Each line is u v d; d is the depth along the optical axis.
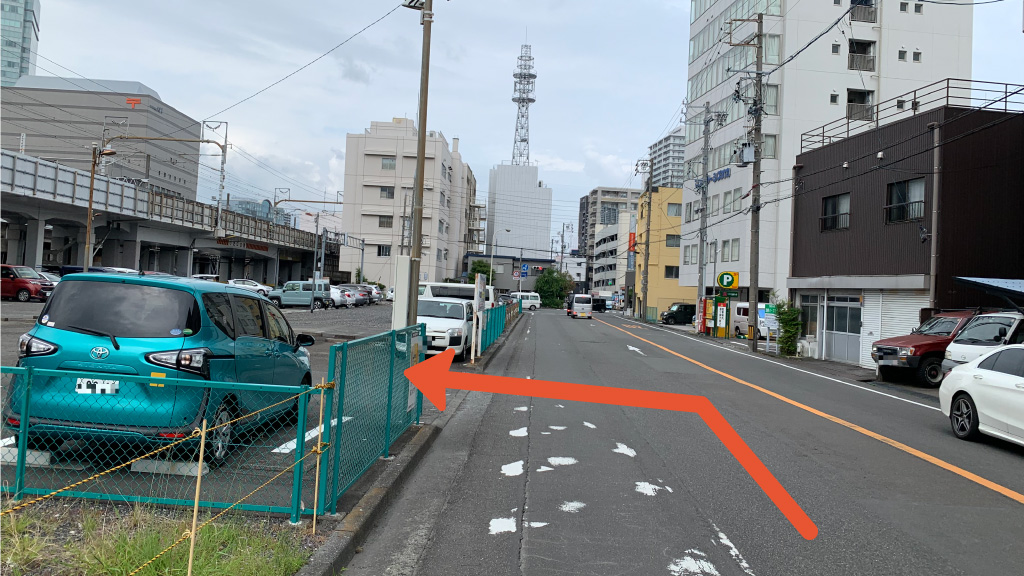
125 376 4.67
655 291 67.38
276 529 4.73
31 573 3.71
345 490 5.49
